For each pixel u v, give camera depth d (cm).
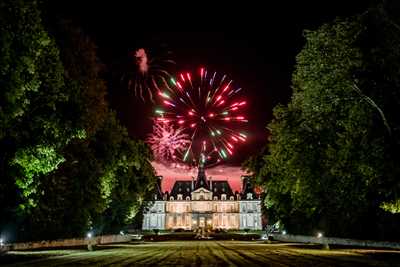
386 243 4328
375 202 4372
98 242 6366
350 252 3628
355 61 3550
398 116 3422
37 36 2731
